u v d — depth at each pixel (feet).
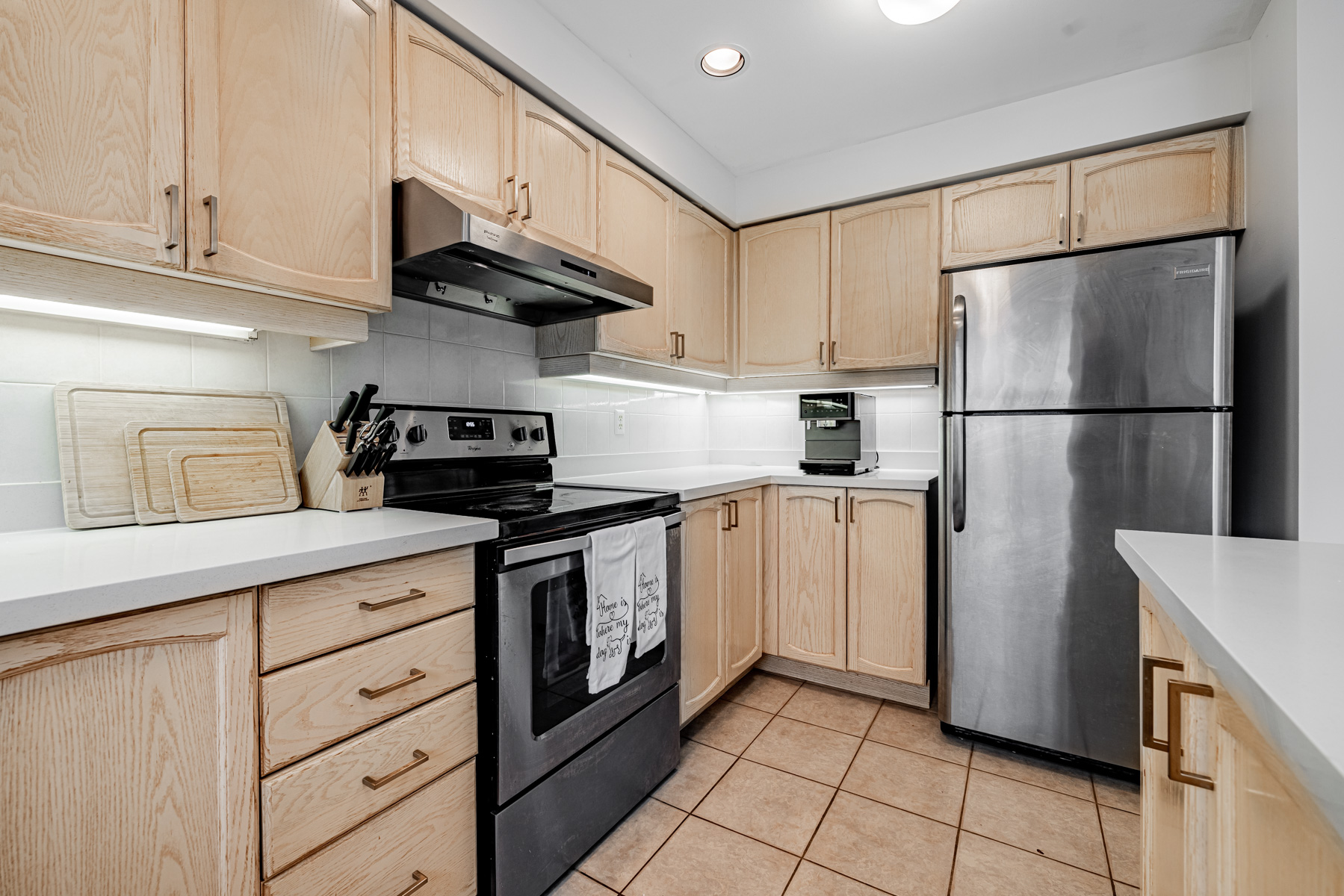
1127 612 5.77
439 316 5.98
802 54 6.21
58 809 2.35
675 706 6.01
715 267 8.75
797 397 10.00
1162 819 2.71
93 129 3.03
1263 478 5.61
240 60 3.60
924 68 6.44
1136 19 5.65
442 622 3.84
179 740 2.67
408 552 3.53
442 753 3.82
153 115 3.23
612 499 5.52
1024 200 7.13
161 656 2.62
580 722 4.74
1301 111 4.81
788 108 7.23
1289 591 2.30
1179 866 2.42
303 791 3.07
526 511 4.62
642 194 7.16
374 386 4.37
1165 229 6.36
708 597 6.87
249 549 3.05
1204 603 2.12
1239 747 1.77
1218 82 6.09
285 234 3.82
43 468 3.68
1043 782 5.87
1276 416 5.28
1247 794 1.69
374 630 3.43
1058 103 6.86
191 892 2.71
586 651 4.91
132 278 3.37
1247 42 5.96
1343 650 1.64
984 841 4.99
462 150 4.98
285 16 3.83
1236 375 6.27
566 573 4.68
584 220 6.26
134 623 2.50
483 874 4.10
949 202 7.60
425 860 3.72
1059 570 6.06
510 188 5.36
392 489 5.16
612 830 5.15
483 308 6.15
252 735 2.89
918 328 7.82
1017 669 6.30
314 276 3.97
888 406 9.26
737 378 9.32
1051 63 6.36
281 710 2.99
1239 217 6.07
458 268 5.08
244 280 3.62
